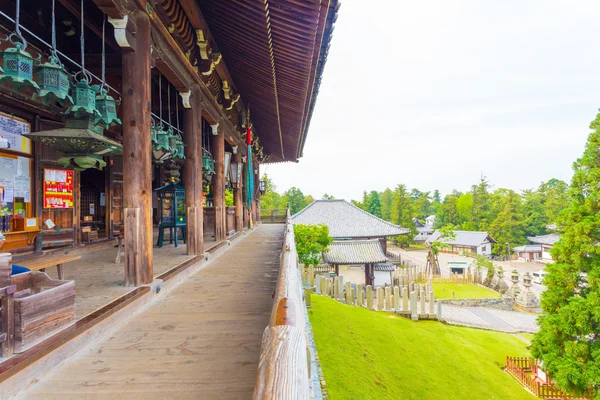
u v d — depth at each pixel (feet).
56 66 8.64
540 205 186.60
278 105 28.76
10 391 6.32
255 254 23.26
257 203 54.80
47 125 19.02
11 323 7.00
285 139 44.14
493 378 36.81
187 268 16.57
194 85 19.56
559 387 35.01
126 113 12.32
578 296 35.83
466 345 45.75
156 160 19.16
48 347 7.44
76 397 6.53
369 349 31.86
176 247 23.32
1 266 6.76
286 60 19.56
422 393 26.99
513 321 69.05
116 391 6.75
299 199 219.41
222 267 18.83
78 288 12.38
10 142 16.80
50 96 8.92
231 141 32.22
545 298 38.68
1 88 14.90
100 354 8.34
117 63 20.74
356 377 25.12
